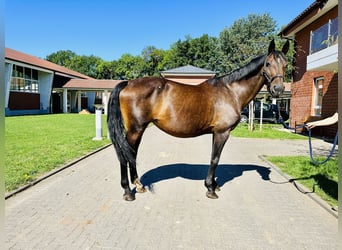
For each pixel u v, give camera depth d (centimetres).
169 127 350
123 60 5653
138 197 374
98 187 415
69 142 831
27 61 2231
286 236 270
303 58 1328
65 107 2830
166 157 665
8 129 1159
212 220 303
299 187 425
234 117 361
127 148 342
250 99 377
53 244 246
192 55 4891
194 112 344
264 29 3067
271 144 925
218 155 370
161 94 343
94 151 691
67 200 358
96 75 6031
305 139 1063
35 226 282
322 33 975
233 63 2625
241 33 3103
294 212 330
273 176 495
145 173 507
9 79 2052
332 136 1075
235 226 289
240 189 417
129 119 346
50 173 476
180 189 412
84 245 246
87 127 1335
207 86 368
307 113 1283
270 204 356
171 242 253
